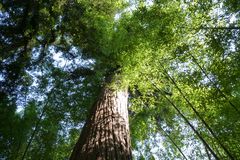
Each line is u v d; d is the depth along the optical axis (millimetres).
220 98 5801
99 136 4359
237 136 6215
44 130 8258
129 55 5211
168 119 9414
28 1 9078
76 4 9211
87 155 3799
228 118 6109
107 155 3781
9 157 7395
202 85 5844
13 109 8727
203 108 6199
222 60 5109
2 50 9438
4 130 7664
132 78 5660
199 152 8898
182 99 6488
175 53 5426
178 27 4965
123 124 4980
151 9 5125
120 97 6254
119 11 6629
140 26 5188
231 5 4672
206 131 7285
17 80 9367
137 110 6984
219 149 7461
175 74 6105
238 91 6035
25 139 7688
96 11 7668
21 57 9758
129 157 4117
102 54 6500
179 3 4965
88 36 8914
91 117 5391
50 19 9438
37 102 9281
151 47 5098
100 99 6172
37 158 7863
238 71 5055
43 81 9664
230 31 4758
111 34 5676
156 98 7250
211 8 4738
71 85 9773
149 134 9875
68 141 9406
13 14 9266
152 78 6125
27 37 9641
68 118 9656
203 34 4977
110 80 6641
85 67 9727
